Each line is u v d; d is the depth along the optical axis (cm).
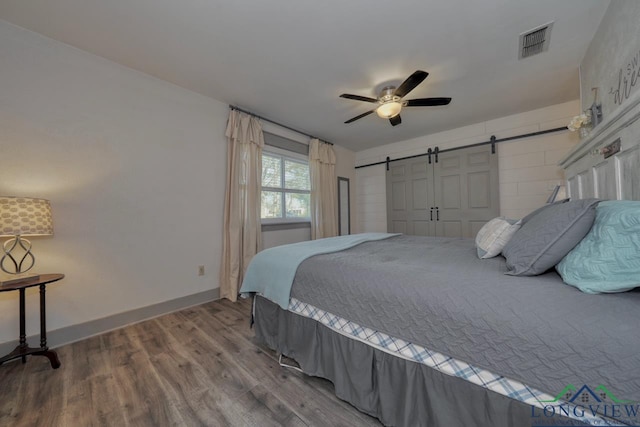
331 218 430
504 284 92
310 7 157
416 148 422
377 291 110
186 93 259
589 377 64
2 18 163
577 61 216
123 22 168
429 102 230
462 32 181
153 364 156
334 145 462
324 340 135
